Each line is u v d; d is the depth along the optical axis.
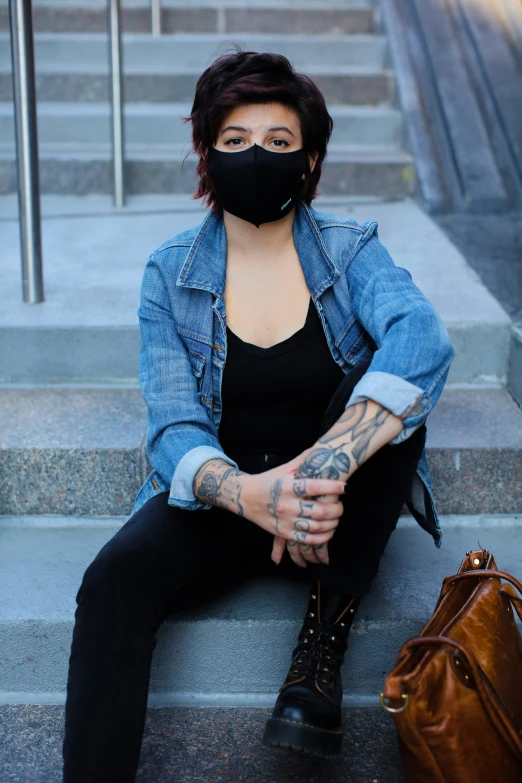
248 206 1.56
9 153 3.80
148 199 3.74
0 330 2.34
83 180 3.72
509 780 1.36
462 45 4.30
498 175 3.58
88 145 4.03
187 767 1.59
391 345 1.50
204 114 1.56
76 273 2.78
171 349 1.67
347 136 4.06
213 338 1.66
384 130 4.05
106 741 1.32
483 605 1.46
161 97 4.26
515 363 2.29
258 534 1.64
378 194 3.76
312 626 1.56
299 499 1.42
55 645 1.76
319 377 1.65
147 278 1.70
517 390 2.28
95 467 2.04
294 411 1.69
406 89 4.07
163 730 1.68
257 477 1.47
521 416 2.21
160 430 1.62
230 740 1.66
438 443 2.06
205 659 1.75
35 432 2.11
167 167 3.74
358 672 1.77
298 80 1.57
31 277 2.48
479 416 2.21
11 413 2.22
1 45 4.21
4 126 3.91
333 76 4.20
